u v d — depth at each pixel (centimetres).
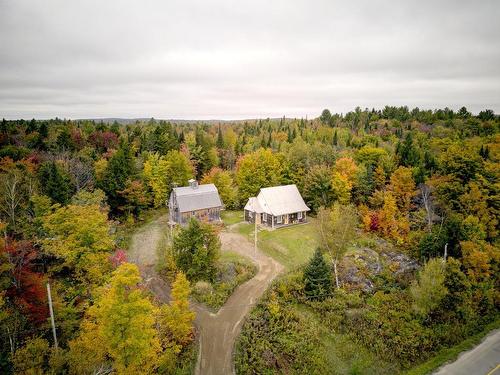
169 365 2836
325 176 6631
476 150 6688
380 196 5909
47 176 5731
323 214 4538
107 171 6338
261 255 5153
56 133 9212
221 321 3662
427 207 5238
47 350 2662
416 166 6650
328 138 13812
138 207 6500
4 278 3080
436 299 3800
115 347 2562
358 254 5022
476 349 3388
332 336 3644
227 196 7419
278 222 6181
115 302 2542
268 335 3419
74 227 3750
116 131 11594
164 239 5350
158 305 3719
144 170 7156
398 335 3644
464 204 5122
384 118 18062
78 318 3362
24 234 4109
